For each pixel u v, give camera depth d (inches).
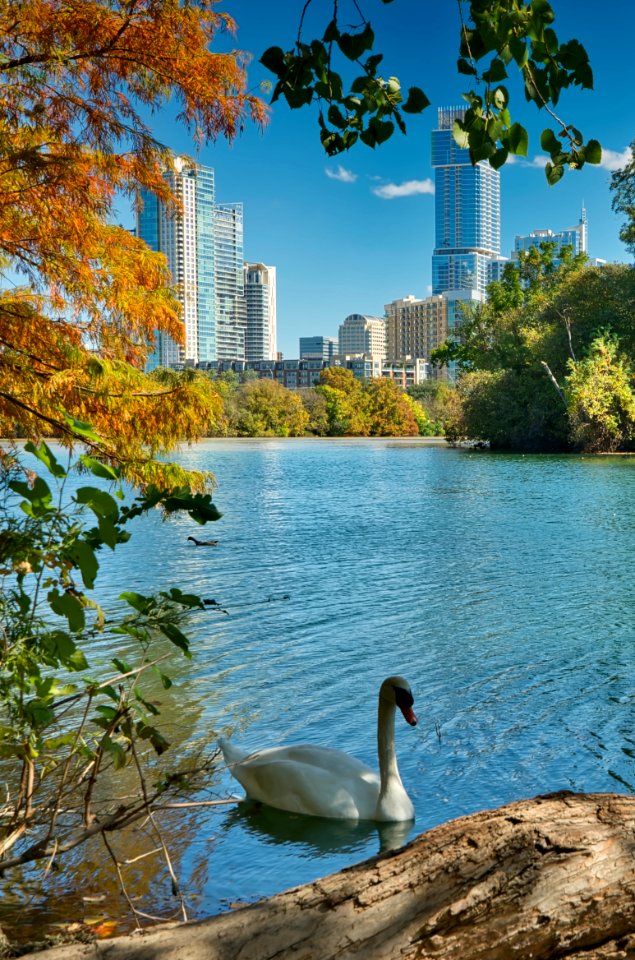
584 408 2044.8
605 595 482.3
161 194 285.3
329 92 120.4
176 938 77.8
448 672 340.8
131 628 121.7
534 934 75.1
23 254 268.4
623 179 2096.5
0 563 106.3
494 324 2901.1
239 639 394.9
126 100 267.3
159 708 297.3
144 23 251.6
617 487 1179.9
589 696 306.3
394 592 502.0
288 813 217.6
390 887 79.3
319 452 2620.6
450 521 844.6
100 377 245.8
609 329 2135.8
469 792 229.0
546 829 81.9
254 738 270.4
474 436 2502.5
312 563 610.9
